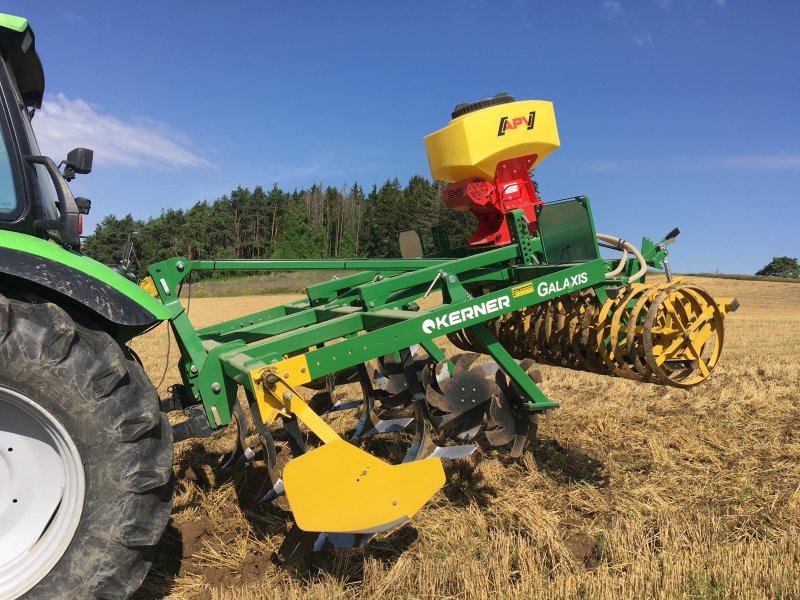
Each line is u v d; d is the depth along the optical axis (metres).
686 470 4.19
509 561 2.87
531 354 4.71
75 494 2.19
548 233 4.27
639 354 3.81
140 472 2.23
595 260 3.82
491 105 4.67
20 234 2.43
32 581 2.13
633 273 4.39
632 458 4.48
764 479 4.00
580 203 3.96
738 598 2.52
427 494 2.88
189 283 3.60
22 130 2.51
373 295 3.62
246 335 3.95
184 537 3.09
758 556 2.81
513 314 4.75
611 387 6.89
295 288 37.34
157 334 15.52
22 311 2.16
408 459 3.48
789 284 42.34
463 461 4.11
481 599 2.54
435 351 4.06
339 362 2.92
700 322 3.80
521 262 4.28
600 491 3.84
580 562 2.89
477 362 7.89
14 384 2.10
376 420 4.59
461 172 4.77
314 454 2.60
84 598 2.15
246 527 3.24
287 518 3.34
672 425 5.28
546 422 5.39
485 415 4.28
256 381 2.67
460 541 3.11
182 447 4.55
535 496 3.74
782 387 6.84
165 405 3.27
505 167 4.73
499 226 4.89
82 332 2.27
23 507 2.24
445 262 4.18
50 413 2.14
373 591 2.64
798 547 2.92
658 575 2.66
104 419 2.18
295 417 2.79
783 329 15.88
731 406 5.84
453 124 4.66
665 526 3.19
